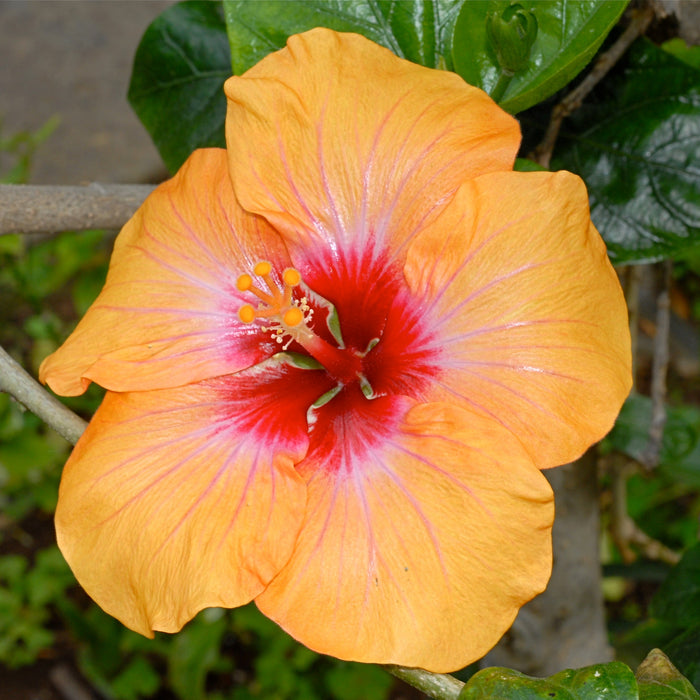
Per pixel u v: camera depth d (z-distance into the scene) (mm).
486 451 443
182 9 608
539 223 449
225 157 486
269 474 465
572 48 489
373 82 466
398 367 469
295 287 489
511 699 444
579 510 655
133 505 463
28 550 1199
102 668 1025
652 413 659
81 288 1181
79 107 1599
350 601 446
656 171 548
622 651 700
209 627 987
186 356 482
